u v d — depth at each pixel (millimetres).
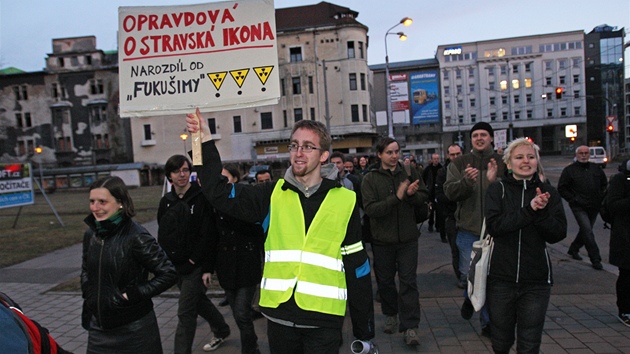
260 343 4363
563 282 5820
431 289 5820
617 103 74000
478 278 3158
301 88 44875
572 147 73500
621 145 73875
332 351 2336
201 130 2520
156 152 49281
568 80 73375
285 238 2371
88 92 52656
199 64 3020
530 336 3008
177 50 3029
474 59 74562
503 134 15234
